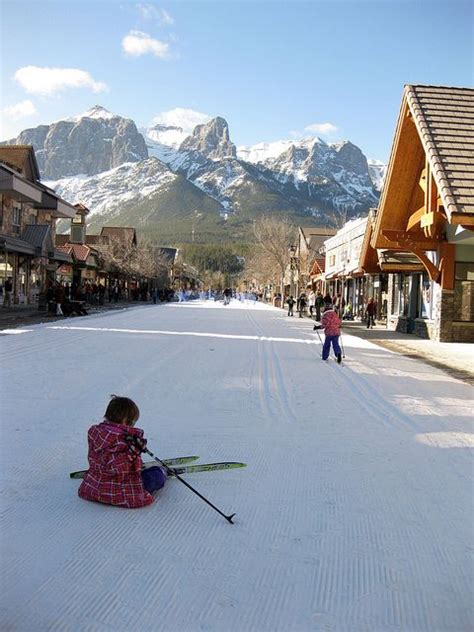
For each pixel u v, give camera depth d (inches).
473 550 170.4
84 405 344.8
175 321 1231.5
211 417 329.4
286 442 280.8
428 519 192.1
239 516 189.9
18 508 189.8
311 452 265.1
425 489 220.4
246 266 5246.1
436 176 698.8
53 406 340.2
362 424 324.8
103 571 151.5
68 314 1263.5
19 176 1365.7
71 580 146.9
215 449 264.5
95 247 2770.7
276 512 194.4
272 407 363.9
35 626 128.7
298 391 424.5
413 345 840.9
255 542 171.5
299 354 674.8
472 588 149.6
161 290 3186.5
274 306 2822.3
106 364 524.1
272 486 219.0
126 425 198.5
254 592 144.5
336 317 605.9
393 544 173.0
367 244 1245.1
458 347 817.5
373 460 255.6
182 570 153.6
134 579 148.3
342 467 244.4
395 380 495.2
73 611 134.3
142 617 132.7
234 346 737.6
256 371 520.1
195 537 173.3
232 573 153.1
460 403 397.7
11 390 385.1
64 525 177.9
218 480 224.4
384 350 758.5
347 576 153.7
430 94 799.7
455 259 883.4
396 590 147.7
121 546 165.5
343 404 381.1
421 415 354.0
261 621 133.0
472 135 744.3
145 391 399.5
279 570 155.6
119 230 3503.9
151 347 682.2
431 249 896.3
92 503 195.9
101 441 195.2
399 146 847.1
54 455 246.8
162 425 306.0
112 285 2819.9
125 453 195.0
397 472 239.8
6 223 1477.6
